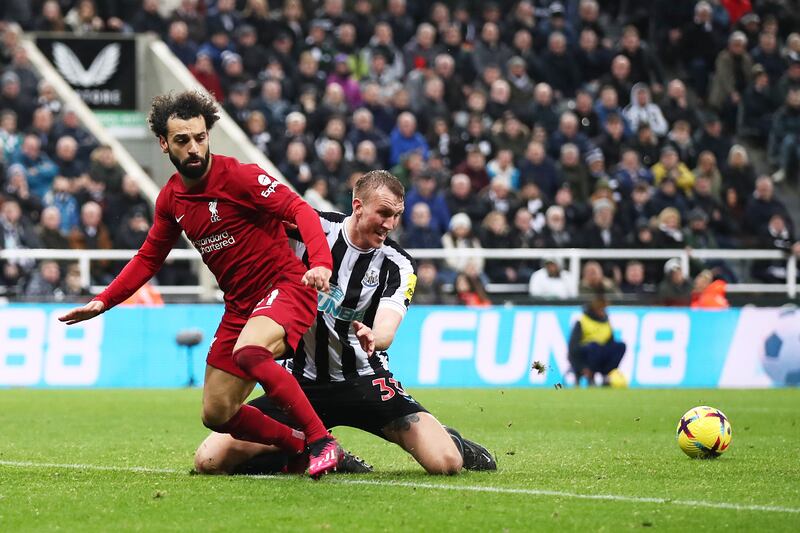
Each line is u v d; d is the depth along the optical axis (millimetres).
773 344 32938
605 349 31203
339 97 38719
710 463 13672
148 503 10281
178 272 34438
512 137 39125
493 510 9844
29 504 10312
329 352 12242
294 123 36781
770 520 9438
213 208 11602
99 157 34594
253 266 11664
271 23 41062
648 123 41344
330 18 42125
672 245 36156
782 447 15820
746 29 46312
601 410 23172
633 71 43531
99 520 9508
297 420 11391
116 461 14070
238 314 11773
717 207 38906
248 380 11672
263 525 9195
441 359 31047
